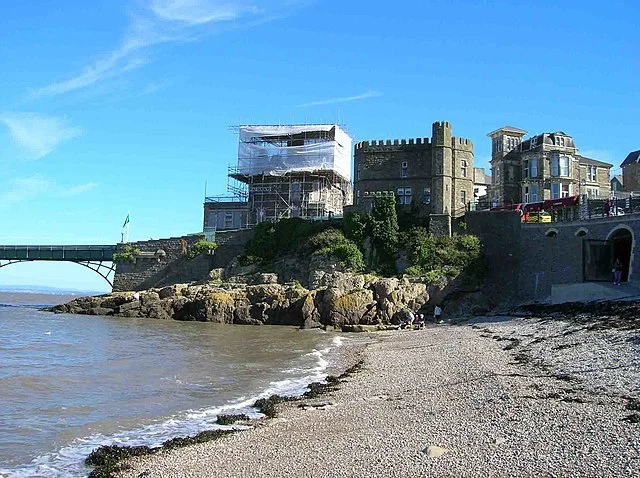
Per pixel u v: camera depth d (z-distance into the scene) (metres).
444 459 14.67
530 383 23.00
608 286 50.31
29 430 20.06
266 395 26.03
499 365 28.05
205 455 16.84
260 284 67.44
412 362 32.50
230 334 52.47
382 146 74.25
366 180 74.25
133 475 15.43
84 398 25.23
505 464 13.99
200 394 26.25
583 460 13.81
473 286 60.12
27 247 93.69
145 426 20.80
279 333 53.34
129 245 84.81
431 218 66.75
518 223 61.59
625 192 73.81
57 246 92.69
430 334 46.53
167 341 47.00
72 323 63.81
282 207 85.50
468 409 19.84
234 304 64.50
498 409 19.22
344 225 70.62
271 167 86.12
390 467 14.48
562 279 57.53
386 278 61.62
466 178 71.81
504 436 16.19
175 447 17.81
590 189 80.38
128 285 83.69
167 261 82.25
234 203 90.19
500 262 61.84
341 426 19.30
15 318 70.38
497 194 79.25
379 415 20.41
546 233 59.41
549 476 13.06
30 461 17.03
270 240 75.12
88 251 91.62
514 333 39.59
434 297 59.16
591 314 40.75
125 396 25.72
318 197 84.94
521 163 78.56
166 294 72.56
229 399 25.22
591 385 21.78
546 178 75.69
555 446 14.94
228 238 79.75
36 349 41.69
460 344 37.69
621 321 35.44
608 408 18.12
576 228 57.03
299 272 69.50
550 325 40.03
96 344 44.97
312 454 16.20
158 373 31.58
